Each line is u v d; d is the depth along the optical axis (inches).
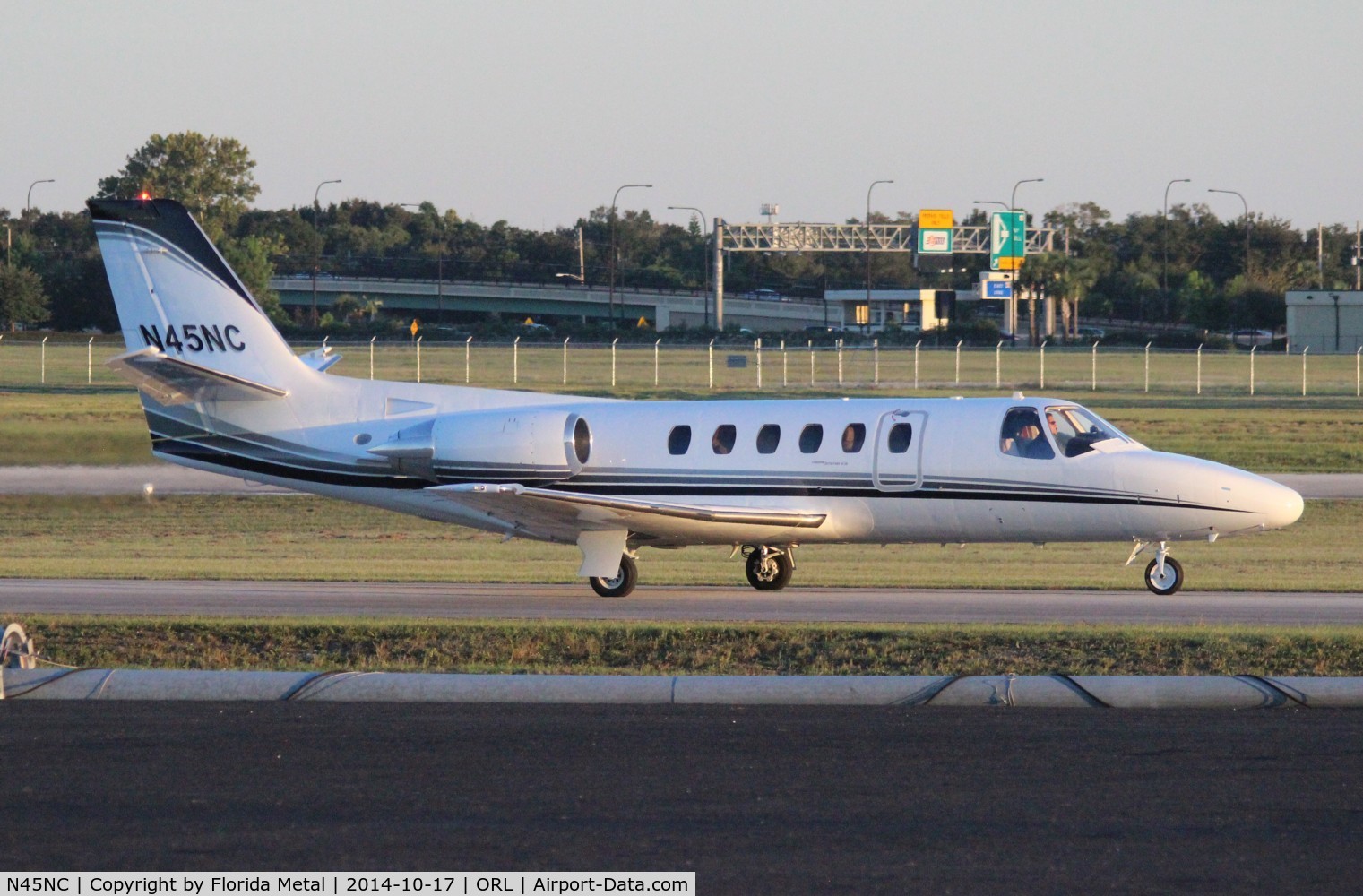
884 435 3250.5
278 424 3651.6
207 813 1414.9
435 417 3595.0
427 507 3553.2
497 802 1443.2
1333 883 1222.3
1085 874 1240.2
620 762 1584.6
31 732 1733.5
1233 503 3056.1
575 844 1321.4
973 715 1813.5
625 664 2479.1
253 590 3353.8
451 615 2906.0
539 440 3410.4
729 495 3319.4
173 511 5408.5
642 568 3996.1
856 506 3257.9
